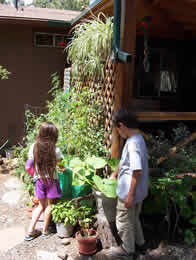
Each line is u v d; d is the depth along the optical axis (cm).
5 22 555
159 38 560
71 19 628
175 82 590
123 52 305
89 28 400
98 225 296
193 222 304
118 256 272
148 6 384
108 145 363
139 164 237
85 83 443
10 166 557
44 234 314
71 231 314
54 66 641
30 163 308
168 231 312
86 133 380
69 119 403
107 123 362
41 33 620
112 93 349
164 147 385
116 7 312
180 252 281
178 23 454
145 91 564
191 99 609
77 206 321
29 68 626
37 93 642
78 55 419
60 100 434
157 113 352
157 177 326
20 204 396
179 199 288
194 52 596
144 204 325
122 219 264
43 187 308
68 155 375
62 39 638
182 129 449
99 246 298
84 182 302
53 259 275
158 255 277
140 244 285
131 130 254
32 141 452
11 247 295
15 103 632
